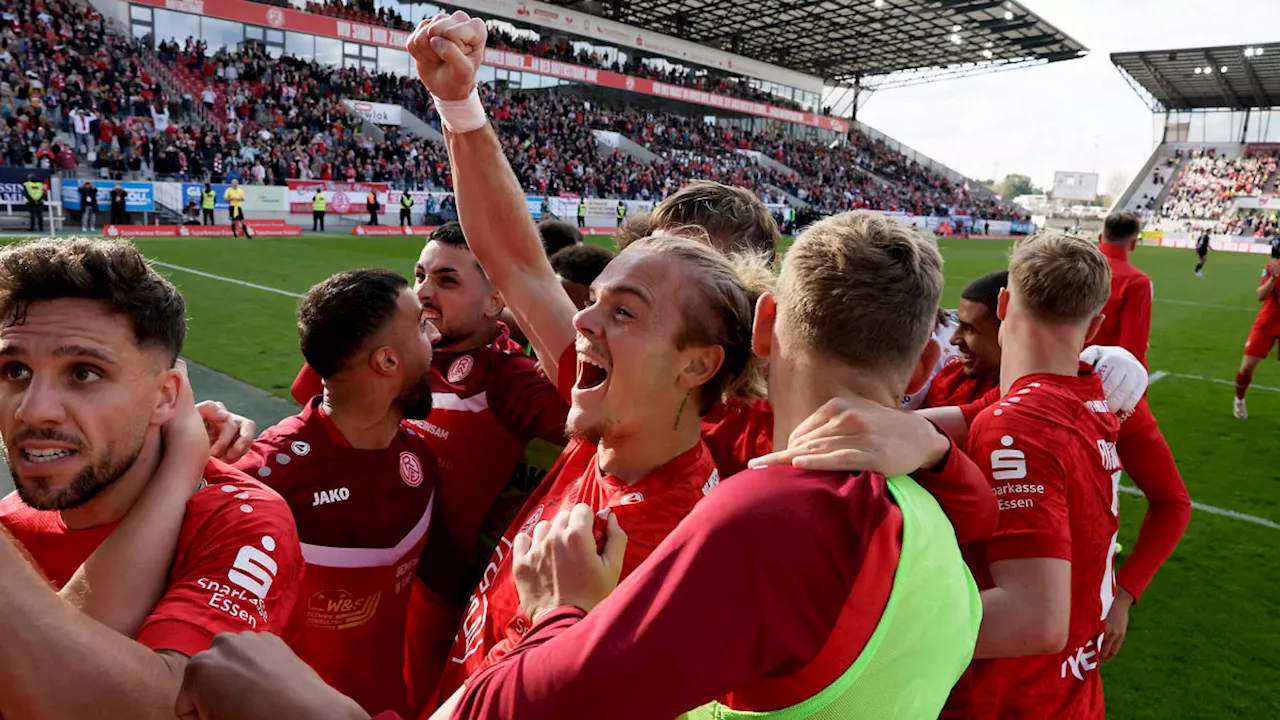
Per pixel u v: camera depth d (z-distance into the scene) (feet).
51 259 3.36
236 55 85.30
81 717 2.80
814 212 99.60
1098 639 5.62
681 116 134.00
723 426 5.35
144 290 3.57
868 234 3.23
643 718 2.35
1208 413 22.49
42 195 53.11
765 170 129.59
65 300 3.36
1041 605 4.48
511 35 112.27
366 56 101.09
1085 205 233.35
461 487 6.93
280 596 3.94
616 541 3.18
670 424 4.07
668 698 2.34
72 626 2.83
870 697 2.59
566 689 2.38
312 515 5.33
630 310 3.85
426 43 5.30
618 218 86.89
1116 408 6.30
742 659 2.41
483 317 7.09
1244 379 21.62
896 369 3.21
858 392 3.18
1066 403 5.18
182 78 80.33
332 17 91.66
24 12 71.87
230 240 56.34
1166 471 6.68
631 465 4.18
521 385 6.80
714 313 3.90
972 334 7.52
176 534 3.67
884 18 114.62
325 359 5.19
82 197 56.13
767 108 140.26
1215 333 37.47
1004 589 4.57
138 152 64.13
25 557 2.98
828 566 2.48
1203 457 18.38
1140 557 6.81
